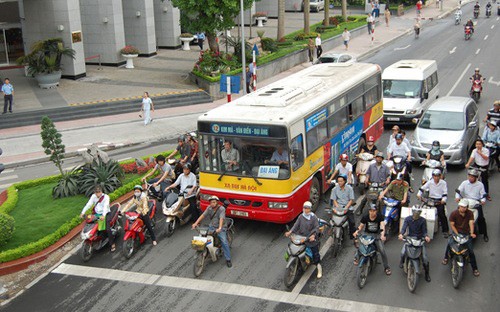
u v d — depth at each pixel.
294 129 13.70
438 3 69.50
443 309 10.73
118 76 34.72
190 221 15.41
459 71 33.56
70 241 14.59
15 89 31.64
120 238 14.66
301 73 19.38
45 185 18.78
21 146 23.77
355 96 18.14
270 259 13.02
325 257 13.00
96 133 25.22
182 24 32.47
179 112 28.42
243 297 11.46
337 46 44.38
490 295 11.13
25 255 13.55
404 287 11.55
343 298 11.23
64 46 33.09
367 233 11.77
